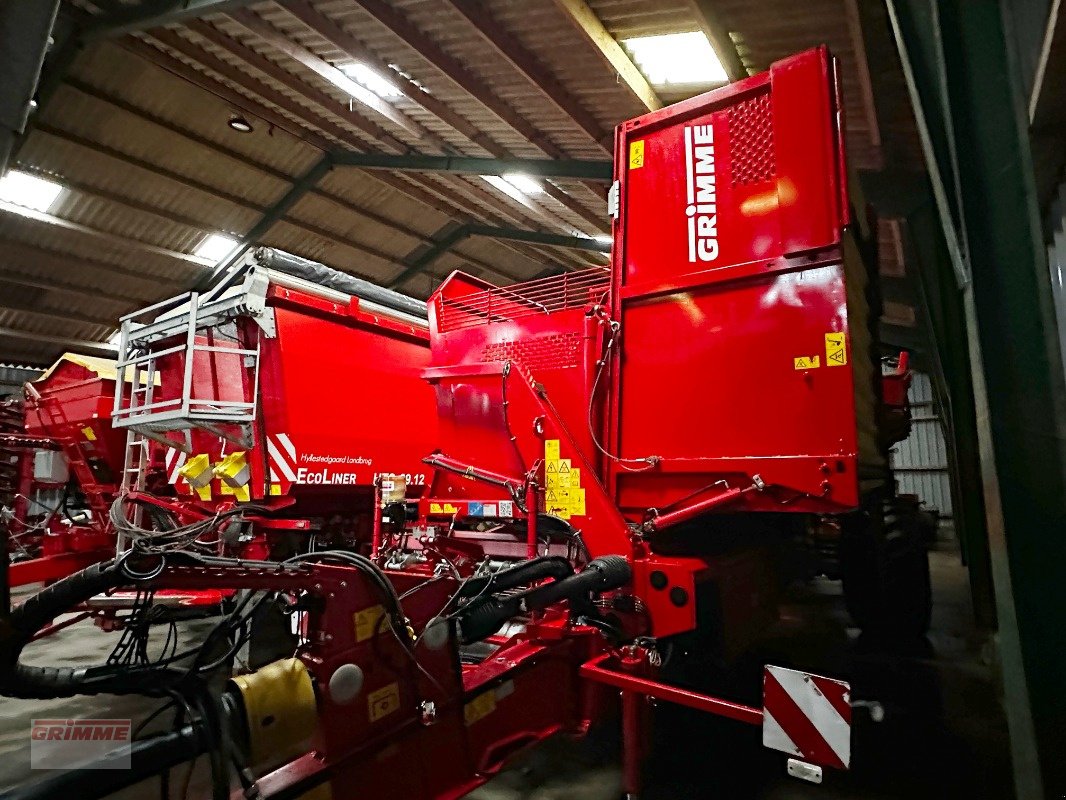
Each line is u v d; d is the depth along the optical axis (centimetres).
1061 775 168
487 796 280
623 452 333
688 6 538
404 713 196
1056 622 175
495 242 1391
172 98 912
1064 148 403
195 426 455
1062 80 342
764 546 438
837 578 582
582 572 274
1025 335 188
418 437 589
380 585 189
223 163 1038
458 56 706
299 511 499
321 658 177
